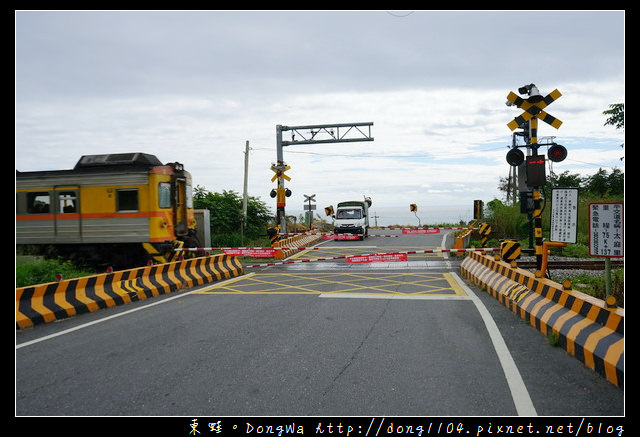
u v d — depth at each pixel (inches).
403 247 826.8
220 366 197.5
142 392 171.8
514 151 358.6
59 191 535.2
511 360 193.6
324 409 155.0
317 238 1020.5
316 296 359.9
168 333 252.4
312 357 206.7
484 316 274.4
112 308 323.0
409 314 287.1
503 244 371.9
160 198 524.7
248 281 460.8
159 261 521.0
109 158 545.3
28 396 169.5
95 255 538.0
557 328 212.5
